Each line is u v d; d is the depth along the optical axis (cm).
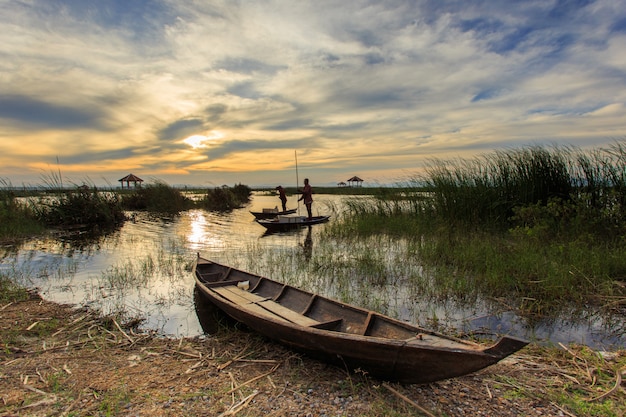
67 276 973
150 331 623
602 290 701
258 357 512
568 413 370
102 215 2169
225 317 685
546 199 1243
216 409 385
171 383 441
